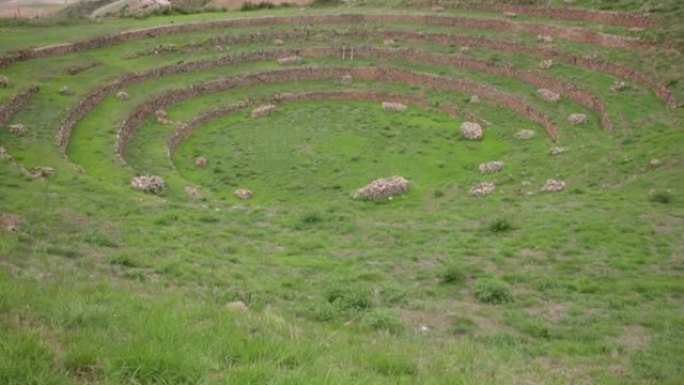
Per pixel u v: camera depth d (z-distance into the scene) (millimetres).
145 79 55750
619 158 36719
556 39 59594
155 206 30047
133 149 44062
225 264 21906
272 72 60594
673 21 55031
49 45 56312
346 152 46594
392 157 45531
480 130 49062
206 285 18922
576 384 12664
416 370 11047
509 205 31656
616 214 27859
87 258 20094
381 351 11977
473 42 62688
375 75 61844
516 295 19984
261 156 45781
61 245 21125
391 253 24391
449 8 71875
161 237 24469
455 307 18922
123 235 24031
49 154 36438
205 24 68688
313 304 17734
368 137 49719
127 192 32312
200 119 51812
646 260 22609
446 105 55219
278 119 53812
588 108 49312
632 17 57688
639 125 42875
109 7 107688
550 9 64375
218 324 11953
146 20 72500
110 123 45625
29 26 65250
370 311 17500
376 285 20766
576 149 40938
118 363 8531
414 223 29109
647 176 33281
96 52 59000
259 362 9305
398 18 70062
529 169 39625
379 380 9828
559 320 18016
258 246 25219
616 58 53094
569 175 36656
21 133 38969
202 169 43469
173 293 16297
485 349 15016
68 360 8555
